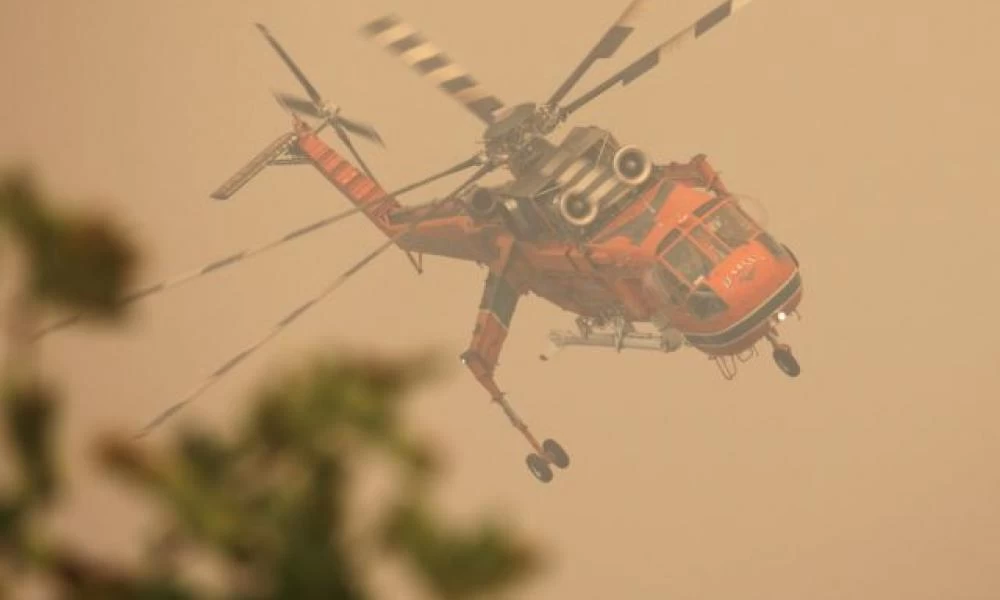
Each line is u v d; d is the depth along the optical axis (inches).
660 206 2615.7
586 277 2650.1
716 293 2561.5
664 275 2573.8
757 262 2576.3
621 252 2593.5
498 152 2615.7
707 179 2674.7
